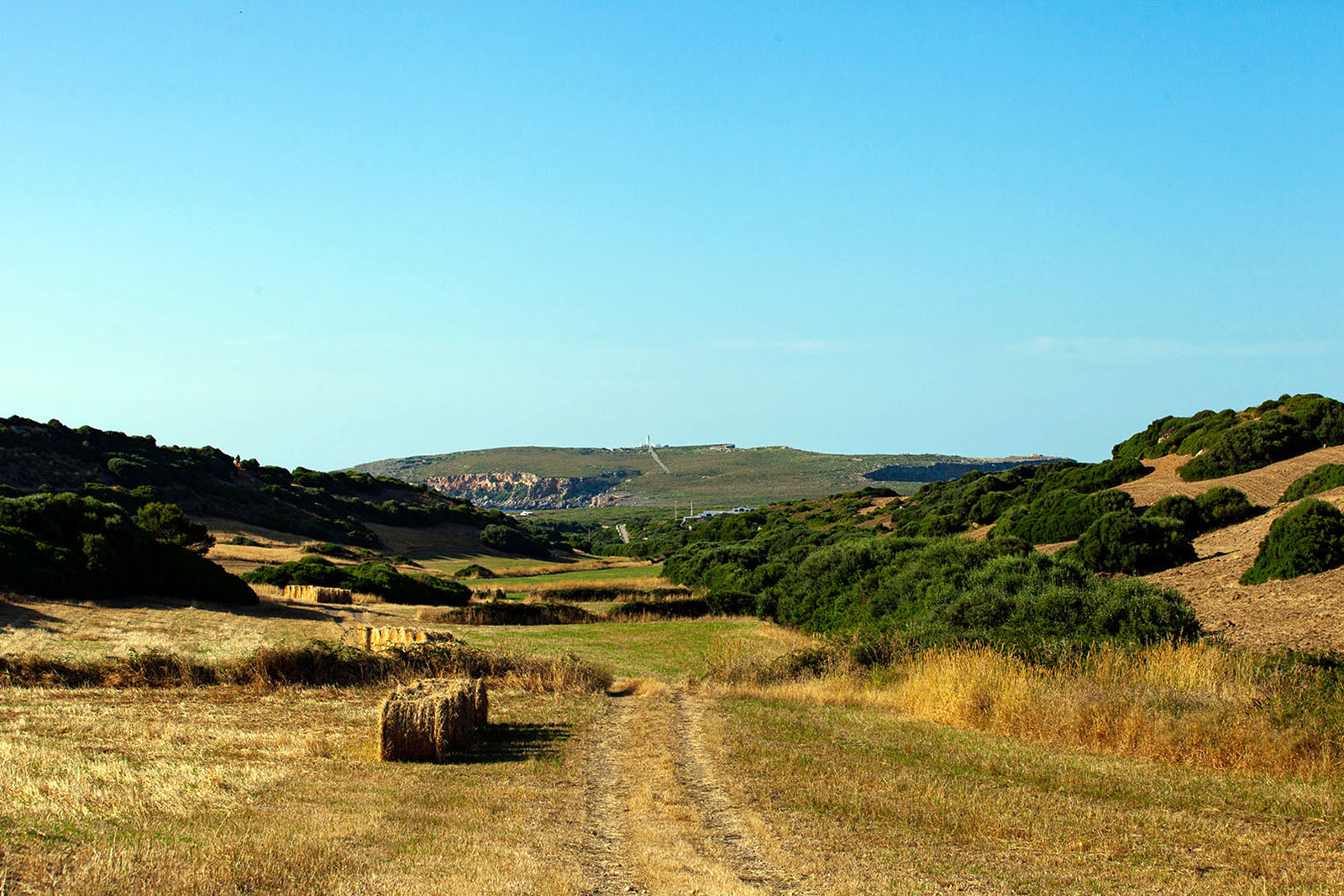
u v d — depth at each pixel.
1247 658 17.95
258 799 11.02
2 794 10.21
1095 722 15.55
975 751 15.00
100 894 7.00
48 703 18.22
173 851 8.23
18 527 36.00
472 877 8.20
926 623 26.72
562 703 21.81
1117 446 87.06
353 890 7.57
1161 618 22.64
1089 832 10.38
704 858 9.32
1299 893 8.45
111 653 23.00
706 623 45.28
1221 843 9.98
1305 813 11.15
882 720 18.84
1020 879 8.77
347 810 10.72
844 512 112.06
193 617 33.84
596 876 8.72
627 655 33.91
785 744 16.02
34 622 28.98
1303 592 27.83
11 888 7.06
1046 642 21.38
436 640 26.62
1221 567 35.50
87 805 9.94
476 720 17.53
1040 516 57.47
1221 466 61.69
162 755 13.52
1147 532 39.22
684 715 19.91
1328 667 17.89
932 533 74.88
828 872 8.88
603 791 12.83
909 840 10.12
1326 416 62.06
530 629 41.72
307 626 35.00
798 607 42.28
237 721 17.27
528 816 10.97
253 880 7.62
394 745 14.49
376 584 53.50
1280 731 13.88
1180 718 14.76
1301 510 30.50
